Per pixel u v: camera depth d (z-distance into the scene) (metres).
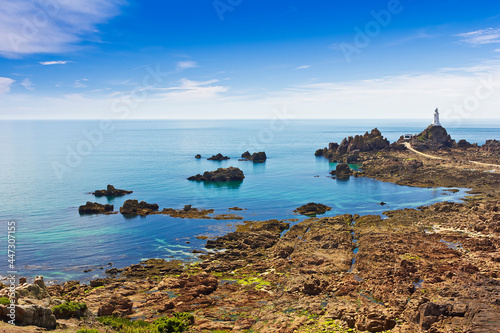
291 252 101.31
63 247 106.81
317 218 133.62
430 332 52.53
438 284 73.38
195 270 89.62
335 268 87.44
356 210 146.62
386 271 81.94
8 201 166.50
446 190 180.00
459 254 90.75
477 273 76.94
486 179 190.50
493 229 108.38
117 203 163.50
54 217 140.12
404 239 104.75
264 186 198.62
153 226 127.31
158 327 58.38
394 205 153.38
